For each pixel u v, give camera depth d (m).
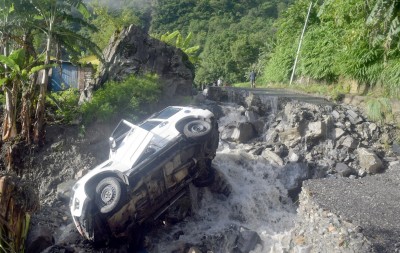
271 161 10.71
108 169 7.48
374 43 11.33
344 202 7.28
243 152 11.02
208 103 13.81
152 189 7.87
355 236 6.01
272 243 8.05
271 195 9.92
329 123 11.58
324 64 16.45
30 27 11.30
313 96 15.38
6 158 10.89
